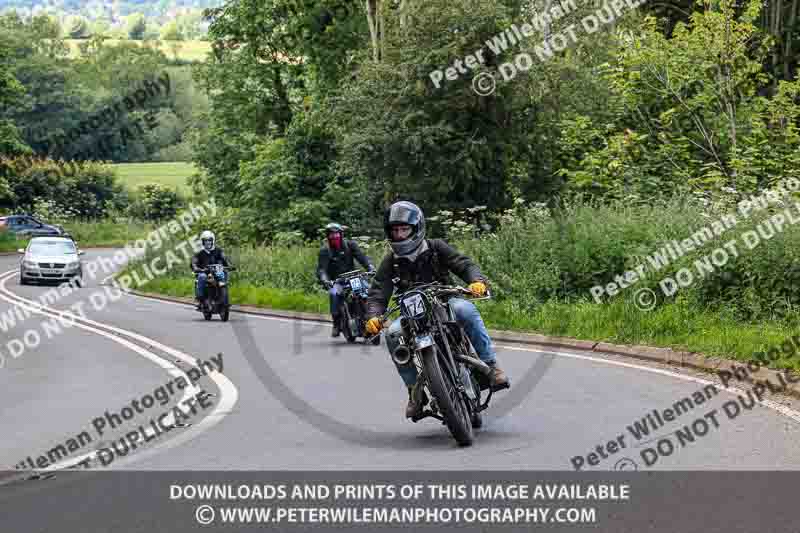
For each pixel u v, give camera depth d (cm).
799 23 7325
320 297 5197
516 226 4025
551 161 6097
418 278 1714
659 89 5591
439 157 5822
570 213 4012
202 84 10581
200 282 4572
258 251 6488
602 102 6044
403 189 5975
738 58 5500
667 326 2898
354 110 6056
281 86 10262
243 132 10412
